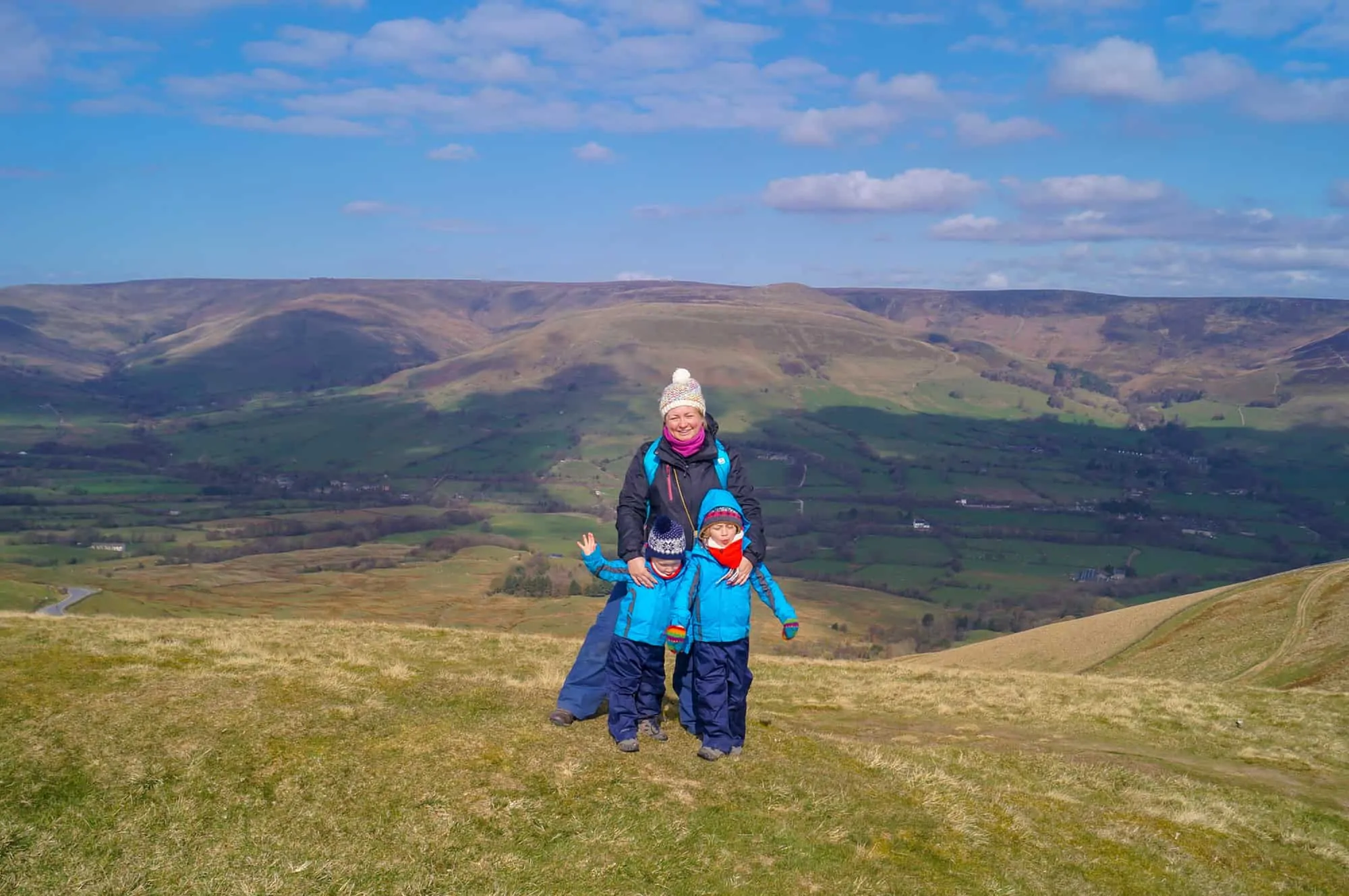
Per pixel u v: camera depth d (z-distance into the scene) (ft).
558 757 26.81
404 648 58.54
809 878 22.58
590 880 21.12
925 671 82.53
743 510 28.40
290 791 23.81
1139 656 168.76
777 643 374.02
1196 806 36.50
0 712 27.07
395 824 22.62
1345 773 50.52
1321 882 31.32
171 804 22.80
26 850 20.45
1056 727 58.13
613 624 30.48
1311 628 151.74
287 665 36.99
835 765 30.86
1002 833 28.32
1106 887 26.40
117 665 33.37
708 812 24.93
